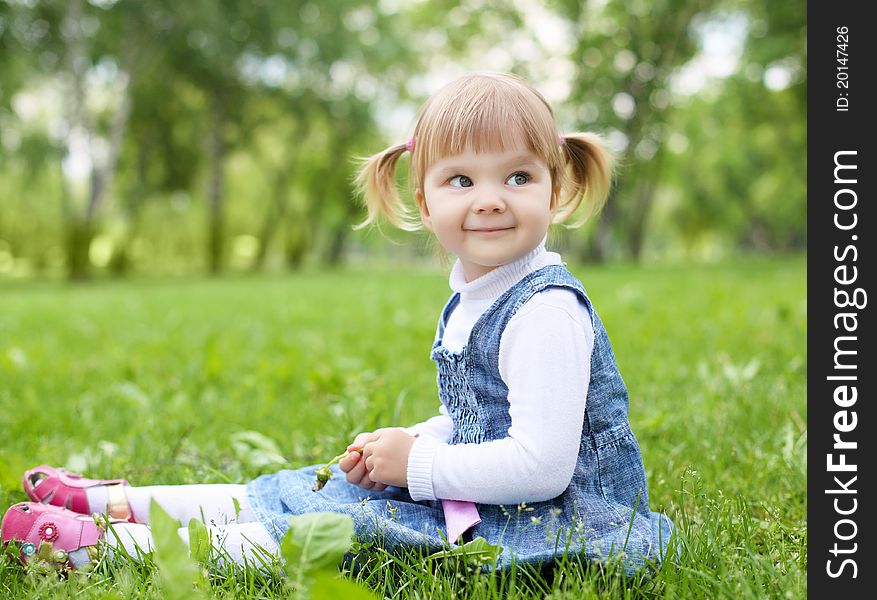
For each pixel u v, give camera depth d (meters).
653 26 22.31
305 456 2.76
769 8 16.61
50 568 1.75
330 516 1.51
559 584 1.59
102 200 20.17
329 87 25.72
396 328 6.68
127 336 6.75
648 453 2.68
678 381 3.99
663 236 48.16
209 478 2.52
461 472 1.73
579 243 26.05
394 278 17.64
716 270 15.79
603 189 2.15
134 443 2.96
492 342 1.80
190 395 4.01
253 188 34.09
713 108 23.61
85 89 19.81
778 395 3.38
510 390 1.75
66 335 6.85
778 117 21.25
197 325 7.69
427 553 1.75
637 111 22.73
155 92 23.36
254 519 1.95
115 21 19.72
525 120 1.77
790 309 5.95
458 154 1.78
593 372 1.82
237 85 23.52
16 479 2.43
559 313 1.73
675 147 27.28
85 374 4.63
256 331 7.05
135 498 1.97
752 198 32.97
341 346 5.68
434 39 25.34
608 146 2.17
